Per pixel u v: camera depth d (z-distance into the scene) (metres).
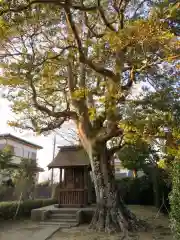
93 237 9.62
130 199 22.41
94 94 11.15
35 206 16.72
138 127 8.36
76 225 12.22
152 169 19.23
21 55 9.83
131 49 8.84
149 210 17.64
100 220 10.92
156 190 18.25
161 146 8.60
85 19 10.59
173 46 7.62
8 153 19.72
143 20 7.74
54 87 13.46
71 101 12.62
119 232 10.34
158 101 9.11
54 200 20.00
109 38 8.05
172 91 9.80
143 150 16.47
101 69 9.53
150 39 7.54
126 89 10.12
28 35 9.86
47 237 9.69
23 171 20.50
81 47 9.37
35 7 8.59
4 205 13.66
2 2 6.93
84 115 12.23
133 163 19.83
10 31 8.53
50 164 15.31
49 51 10.52
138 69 9.38
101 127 12.09
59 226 12.08
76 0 8.65
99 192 11.45
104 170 11.64
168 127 8.44
